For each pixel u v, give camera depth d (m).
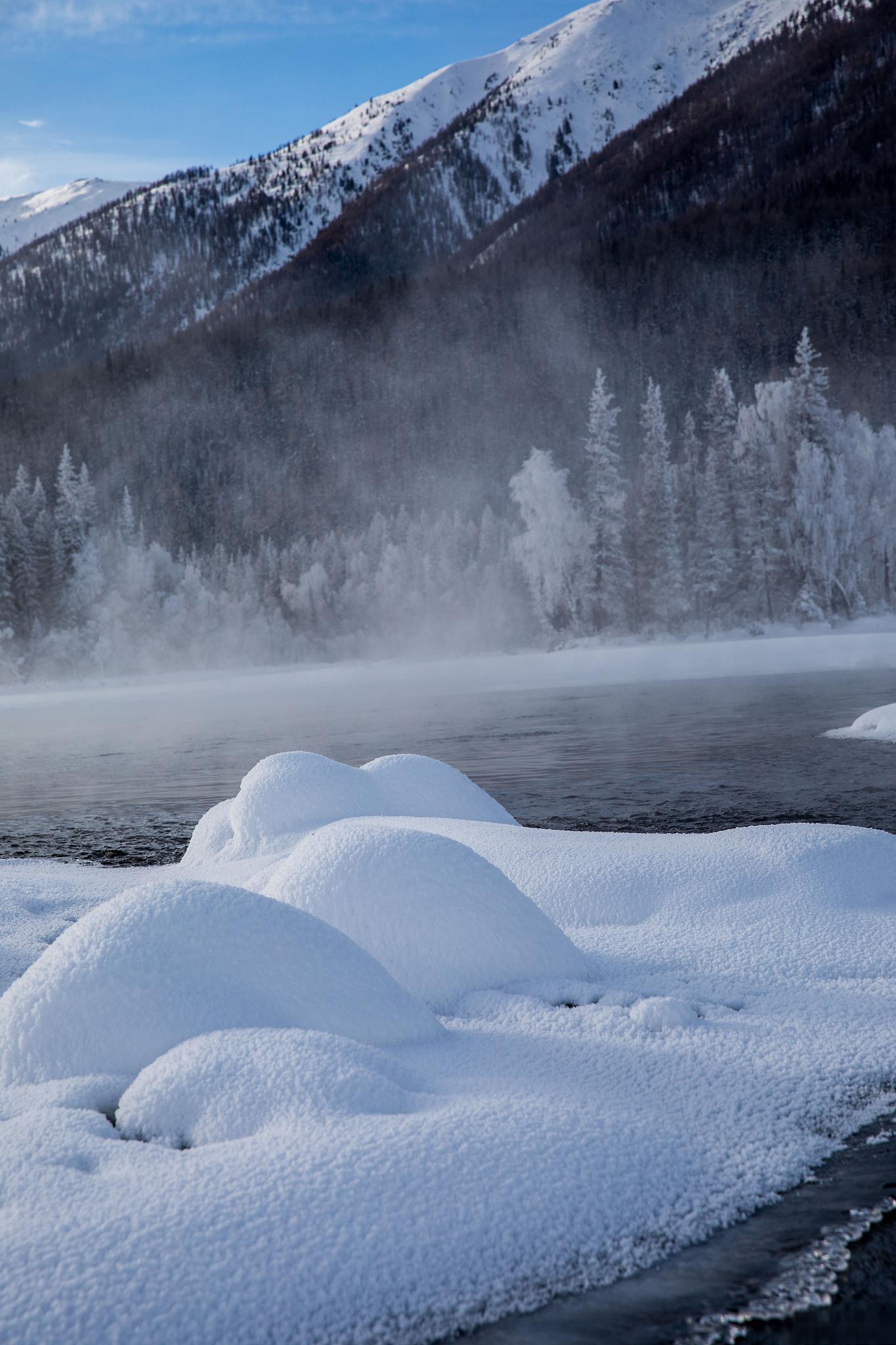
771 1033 3.64
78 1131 2.79
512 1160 2.56
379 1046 3.47
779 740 16.56
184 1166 2.51
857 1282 2.30
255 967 3.49
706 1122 2.97
